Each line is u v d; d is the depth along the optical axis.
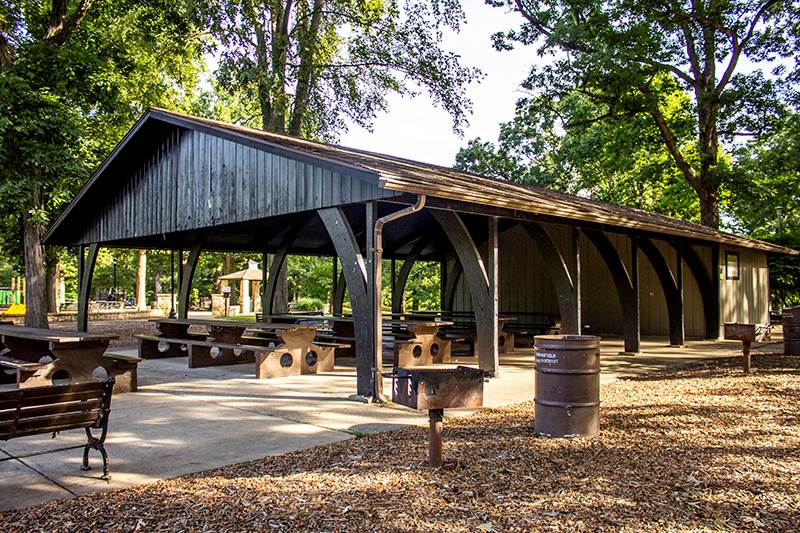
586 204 13.18
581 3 19.38
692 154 22.73
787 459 4.61
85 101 16.05
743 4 19.09
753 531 3.28
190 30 18.03
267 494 3.87
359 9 18.84
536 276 17.80
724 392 7.57
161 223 11.49
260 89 16.64
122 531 3.32
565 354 5.29
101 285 43.41
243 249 15.20
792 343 11.46
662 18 18.52
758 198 21.72
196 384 8.59
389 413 6.48
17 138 13.77
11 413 3.87
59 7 16.23
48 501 3.79
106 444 5.21
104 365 7.71
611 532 3.27
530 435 5.39
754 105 19.97
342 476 4.23
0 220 18.22
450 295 17.91
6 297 39.50
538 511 3.57
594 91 22.81
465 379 4.44
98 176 12.25
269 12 17.12
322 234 15.13
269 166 8.95
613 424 5.83
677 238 13.57
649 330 17.00
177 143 11.19
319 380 8.98
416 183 6.61
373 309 7.20
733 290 17.08
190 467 4.52
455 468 4.38
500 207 8.45
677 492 3.88
